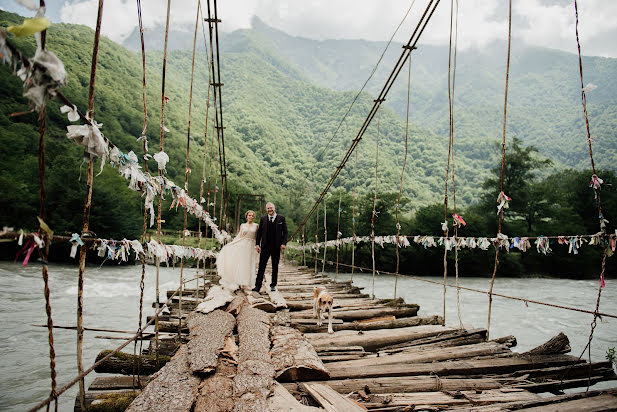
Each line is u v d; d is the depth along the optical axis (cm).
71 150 3266
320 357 400
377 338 479
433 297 1959
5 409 553
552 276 3903
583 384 355
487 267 3925
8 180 2748
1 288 1488
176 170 5534
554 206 4856
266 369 320
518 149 4734
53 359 190
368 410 281
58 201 2753
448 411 282
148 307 1266
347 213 4253
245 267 730
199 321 466
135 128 5769
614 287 2880
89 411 290
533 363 379
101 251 240
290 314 594
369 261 4106
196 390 278
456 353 411
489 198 4844
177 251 422
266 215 726
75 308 1220
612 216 4162
